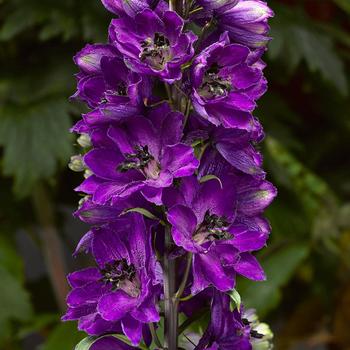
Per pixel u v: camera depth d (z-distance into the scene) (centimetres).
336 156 192
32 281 187
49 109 151
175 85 76
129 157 75
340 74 158
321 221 163
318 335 169
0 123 150
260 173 76
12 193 172
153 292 75
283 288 180
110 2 77
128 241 78
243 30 77
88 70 77
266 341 85
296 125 189
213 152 78
